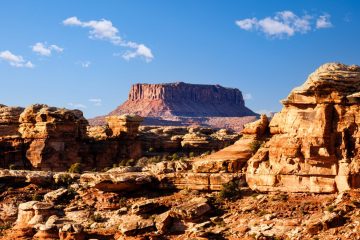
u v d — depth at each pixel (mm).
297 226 62281
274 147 70312
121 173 77000
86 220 70625
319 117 67875
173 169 75562
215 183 72000
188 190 72875
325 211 63312
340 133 67375
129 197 74125
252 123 76062
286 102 70250
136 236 65062
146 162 109375
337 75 68125
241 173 72188
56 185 81312
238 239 62000
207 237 62656
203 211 66875
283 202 66812
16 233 69500
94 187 75500
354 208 62562
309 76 69938
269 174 69750
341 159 66938
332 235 59594
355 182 65812
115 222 69312
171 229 66188
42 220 70938
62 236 66750
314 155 67688
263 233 62156
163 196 73438
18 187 81688
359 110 66812
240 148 74750
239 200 69438
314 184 67625
